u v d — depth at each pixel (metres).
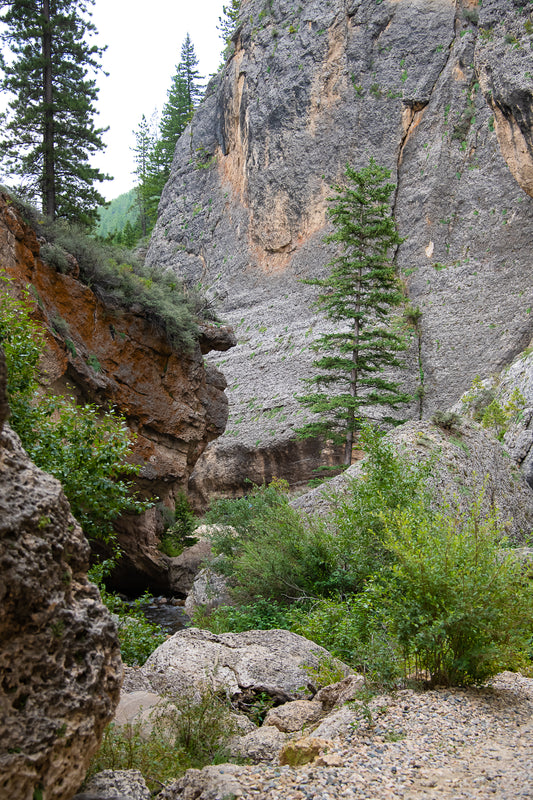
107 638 3.82
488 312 45.94
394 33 58.94
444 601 6.41
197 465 52.25
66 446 8.28
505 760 4.47
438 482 14.71
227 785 4.11
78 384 23.75
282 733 6.16
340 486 16.52
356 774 4.26
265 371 53.88
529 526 16.70
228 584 16.02
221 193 70.38
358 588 12.00
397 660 6.84
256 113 65.12
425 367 45.91
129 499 8.69
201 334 29.31
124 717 6.24
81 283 24.39
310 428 29.36
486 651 6.27
